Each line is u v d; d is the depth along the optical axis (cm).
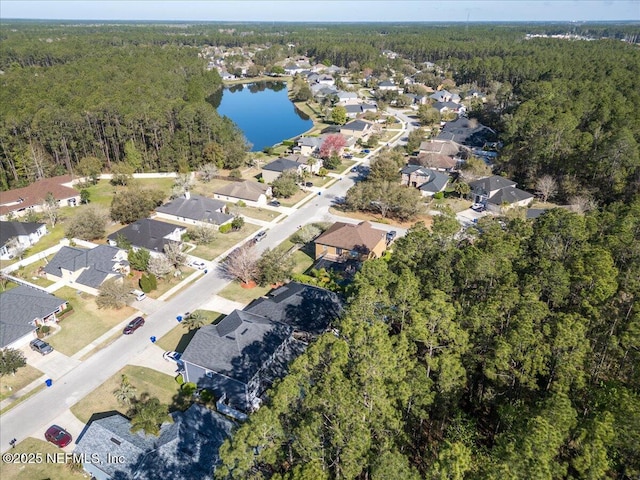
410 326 3447
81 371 4378
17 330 4650
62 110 9962
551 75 14950
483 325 3441
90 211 7256
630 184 7644
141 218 7675
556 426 2488
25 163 9338
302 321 4703
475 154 11094
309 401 2631
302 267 6350
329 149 10931
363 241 6278
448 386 3078
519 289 3875
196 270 6269
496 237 4872
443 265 4262
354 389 2681
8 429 3731
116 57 19438
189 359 4097
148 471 3102
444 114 14925
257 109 18138
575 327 3158
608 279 3941
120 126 10412
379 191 7850
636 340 3272
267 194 8969
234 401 4034
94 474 3272
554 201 8550
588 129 9625
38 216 7744
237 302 5522
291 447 2638
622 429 2464
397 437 2747
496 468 2202
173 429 3409
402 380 2970
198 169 10494
